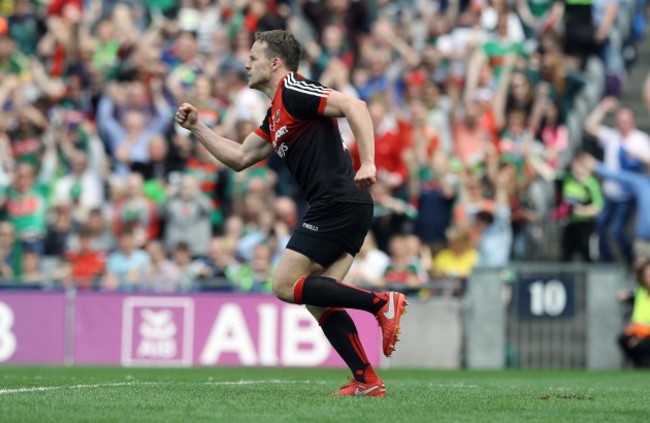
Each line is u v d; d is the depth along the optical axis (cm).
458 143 5481
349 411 2006
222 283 4719
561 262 5244
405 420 1892
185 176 5175
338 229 2217
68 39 6019
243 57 5672
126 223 5138
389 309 2178
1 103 5800
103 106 5641
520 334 4662
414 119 5250
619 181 5238
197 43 5966
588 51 5959
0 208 5322
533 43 5984
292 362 4581
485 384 3094
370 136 2155
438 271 4881
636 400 2359
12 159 5575
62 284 4809
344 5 5969
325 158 2219
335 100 2172
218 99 5491
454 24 6081
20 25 6288
